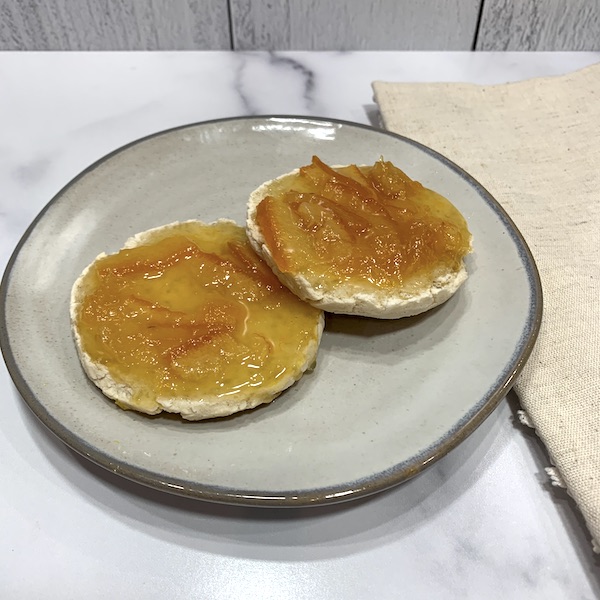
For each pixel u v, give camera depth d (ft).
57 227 0.85
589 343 0.75
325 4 1.26
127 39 1.32
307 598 0.62
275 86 1.25
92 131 1.14
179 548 0.64
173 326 0.71
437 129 1.05
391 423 0.68
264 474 0.62
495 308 0.77
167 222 0.90
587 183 0.95
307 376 0.74
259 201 0.82
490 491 0.69
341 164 0.96
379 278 0.74
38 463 0.70
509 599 0.62
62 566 0.63
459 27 1.32
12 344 0.71
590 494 0.64
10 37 1.30
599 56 1.34
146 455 0.63
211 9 1.27
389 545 0.65
